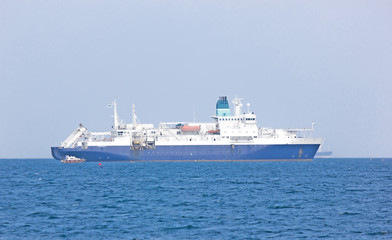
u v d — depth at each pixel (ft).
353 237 554.05
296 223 628.28
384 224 622.95
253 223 628.28
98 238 552.41
